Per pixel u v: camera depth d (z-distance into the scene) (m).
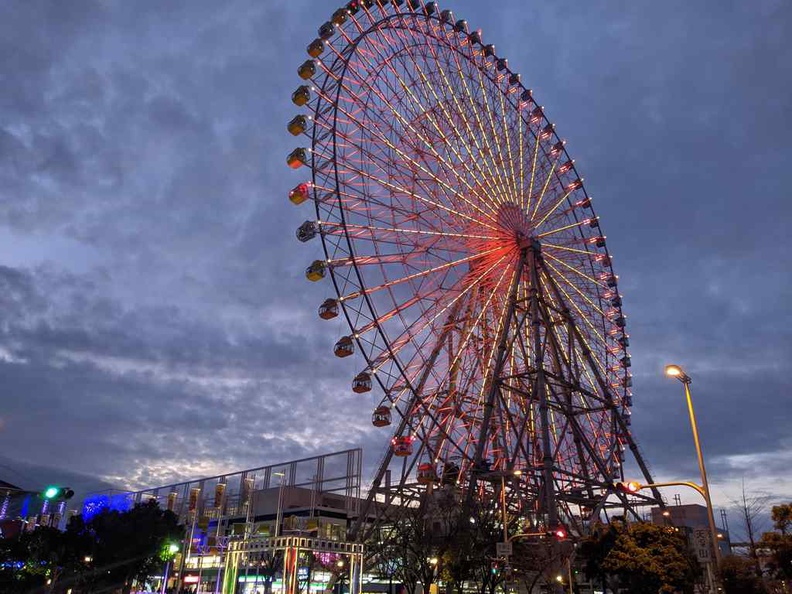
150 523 72.25
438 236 63.78
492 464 68.38
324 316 57.28
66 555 67.75
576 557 66.62
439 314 62.66
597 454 74.94
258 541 60.97
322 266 55.88
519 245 70.44
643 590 53.69
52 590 65.56
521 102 78.50
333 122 57.03
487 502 66.56
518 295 74.38
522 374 69.00
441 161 64.69
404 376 56.94
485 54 75.56
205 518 95.12
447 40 70.56
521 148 75.44
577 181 84.00
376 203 59.12
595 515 70.31
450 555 62.75
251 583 79.69
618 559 54.97
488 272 69.94
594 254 83.81
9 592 61.22
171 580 94.94
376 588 86.62
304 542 58.38
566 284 79.12
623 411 80.44
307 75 58.69
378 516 73.38
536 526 65.50
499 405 68.56
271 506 106.81
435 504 69.56
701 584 61.50
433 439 66.25
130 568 70.88
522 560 63.31
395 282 59.44
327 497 107.81
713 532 31.28
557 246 77.62
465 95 70.19
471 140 68.62
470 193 67.38
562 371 71.62
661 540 55.59
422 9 69.00
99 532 69.75
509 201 71.56
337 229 56.41
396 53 64.06
